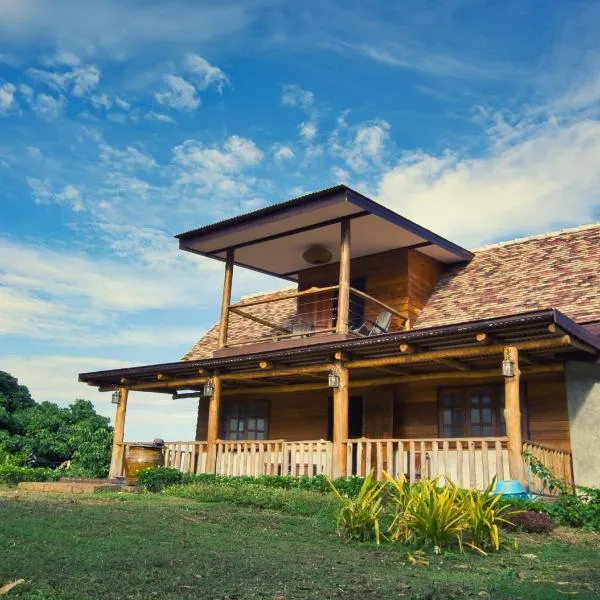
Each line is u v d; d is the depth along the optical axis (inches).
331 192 582.9
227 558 258.2
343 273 604.7
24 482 613.0
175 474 569.0
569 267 625.3
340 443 529.7
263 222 636.7
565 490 440.1
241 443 606.5
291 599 198.8
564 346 445.7
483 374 553.3
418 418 617.6
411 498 322.0
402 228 633.0
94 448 976.9
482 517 309.1
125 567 229.8
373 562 268.7
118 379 740.0
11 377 1081.4
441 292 695.1
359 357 550.6
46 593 190.1
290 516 403.2
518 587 229.3
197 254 733.3
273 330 783.1
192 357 828.0
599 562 289.6
